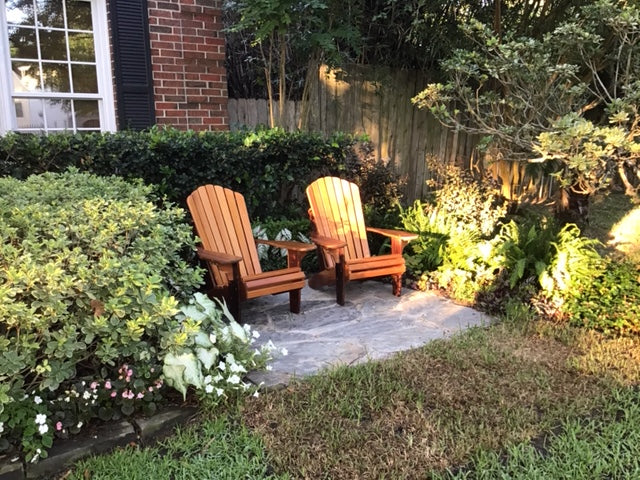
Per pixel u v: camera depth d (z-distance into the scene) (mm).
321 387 2758
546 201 7457
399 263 4457
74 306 2363
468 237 4824
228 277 3598
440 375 2928
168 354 2441
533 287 4047
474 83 6348
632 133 3607
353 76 6766
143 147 4289
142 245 2791
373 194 5926
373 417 2500
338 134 5660
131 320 2311
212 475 2031
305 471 2076
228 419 2471
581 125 3203
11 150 3830
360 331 3691
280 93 6094
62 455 2135
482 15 5898
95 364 2422
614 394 2699
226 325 3055
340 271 4215
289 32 5785
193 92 5648
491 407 2594
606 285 3777
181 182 4555
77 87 5184
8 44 4781
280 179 5395
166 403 2547
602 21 3939
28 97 4934
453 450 2229
